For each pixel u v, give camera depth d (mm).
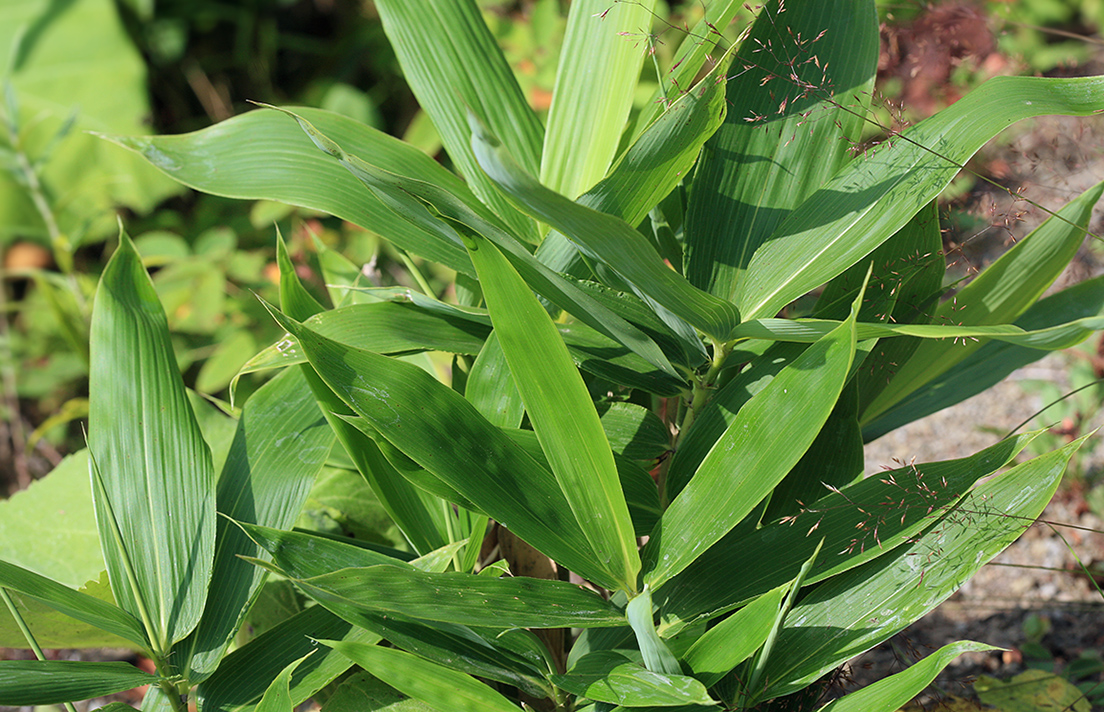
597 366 1282
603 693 1182
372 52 3631
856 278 1310
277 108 1164
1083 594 1585
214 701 1254
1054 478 1206
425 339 1291
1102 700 1466
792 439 1185
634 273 1178
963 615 1591
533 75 2609
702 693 1154
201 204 3203
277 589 1458
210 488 1287
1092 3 2898
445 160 2826
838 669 1291
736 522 1189
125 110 3428
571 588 1211
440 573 1192
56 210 2408
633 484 1271
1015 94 1215
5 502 1563
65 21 3477
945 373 1388
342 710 1252
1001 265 1324
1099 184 1308
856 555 1219
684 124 1201
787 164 1278
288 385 1350
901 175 1228
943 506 1218
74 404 2418
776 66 1278
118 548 1269
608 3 1317
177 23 3646
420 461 1193
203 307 2529
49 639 1307
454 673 1204
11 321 3303
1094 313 1371
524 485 1212
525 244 1326
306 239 2594
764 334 1217
